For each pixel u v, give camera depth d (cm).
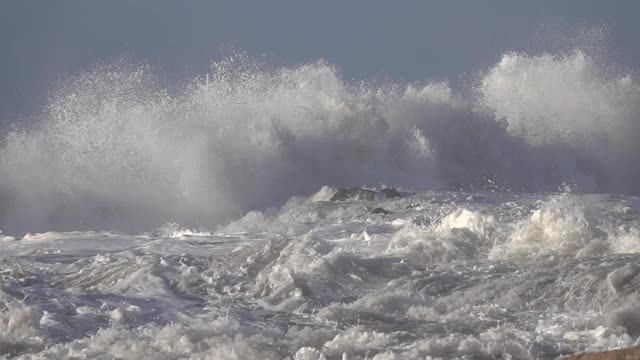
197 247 5503
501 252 4203
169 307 3684
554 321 3011
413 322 3180
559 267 3738
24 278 4256
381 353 2606
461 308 3319
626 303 3164
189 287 4031
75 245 5772
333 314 3353
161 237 6138
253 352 2625
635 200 7850
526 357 2542
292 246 4478
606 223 4553
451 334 2838
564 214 4350
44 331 3108
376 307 3403
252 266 4356
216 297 3869
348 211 7138
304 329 2984
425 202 7669
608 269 3519
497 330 2867
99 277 4234
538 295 3403
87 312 3497
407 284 3762
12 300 3728
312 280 3875
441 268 4034
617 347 2605
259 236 6094
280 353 2652
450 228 4506
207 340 2761
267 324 3328
